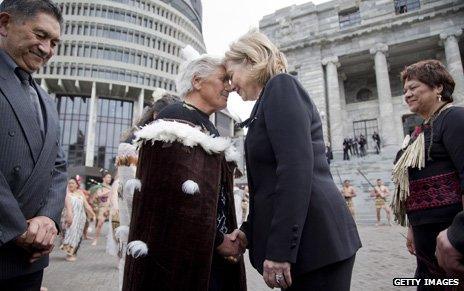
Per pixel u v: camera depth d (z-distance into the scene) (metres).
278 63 2.01
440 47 30.45
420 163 2.15
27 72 2.02
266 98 1.81
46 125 2.09
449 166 2.06
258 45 2.00
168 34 62.62
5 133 1.78
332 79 31.03
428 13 28.44
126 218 2.71
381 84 29.16
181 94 2.32
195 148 1.91
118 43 55.41
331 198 1.74
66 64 52.38
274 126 1.68
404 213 2.47
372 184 19.61
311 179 1.61
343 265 1.69
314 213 1.66
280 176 1.59
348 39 31.12
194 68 2.24
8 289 1.85
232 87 2.16
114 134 54.59
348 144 27.58
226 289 2.25
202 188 1.87
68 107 54.34
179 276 1.76
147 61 57.69
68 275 5.84
